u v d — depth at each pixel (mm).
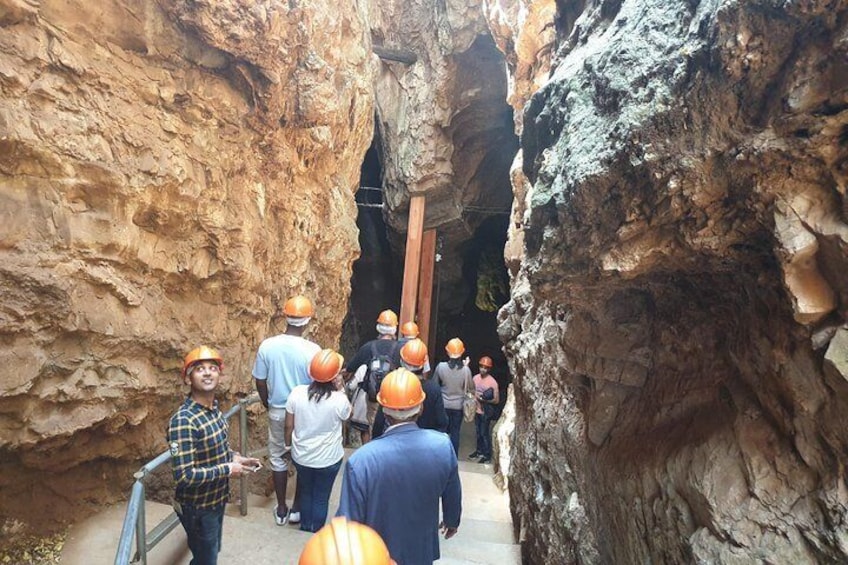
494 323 18516
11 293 2680
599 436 2928
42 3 2969
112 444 3518
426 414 4191
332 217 7129
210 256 4422
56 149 2965
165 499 4023
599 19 2461
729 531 1720
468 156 14344
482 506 6383
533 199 2367
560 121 2393
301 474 3643
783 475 1666
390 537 2057
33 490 3076
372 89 9203
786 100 1412
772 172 1506
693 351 2297
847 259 1396
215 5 3934
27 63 2863
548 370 4082
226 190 4570
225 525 3736
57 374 2949
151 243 3791
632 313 2621
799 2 1291
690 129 1629
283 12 4551
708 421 2061
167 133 3896
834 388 1492
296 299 4098
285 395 3855
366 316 17844
